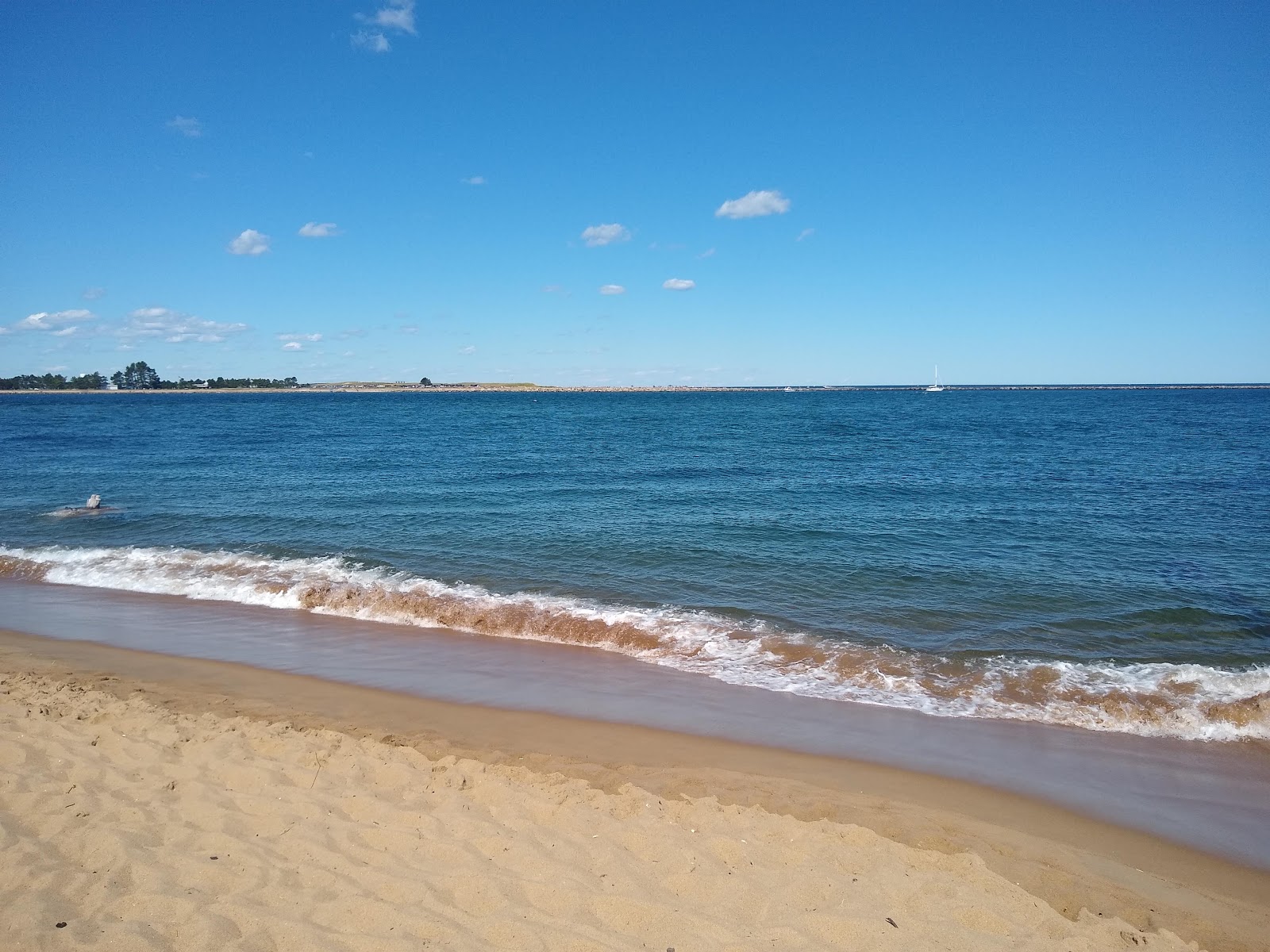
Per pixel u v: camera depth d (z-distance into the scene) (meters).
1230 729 7.39
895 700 8.04
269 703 7.58
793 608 10.94
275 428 49.50
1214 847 5.42
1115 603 11.09
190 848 4.47
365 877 4.23
